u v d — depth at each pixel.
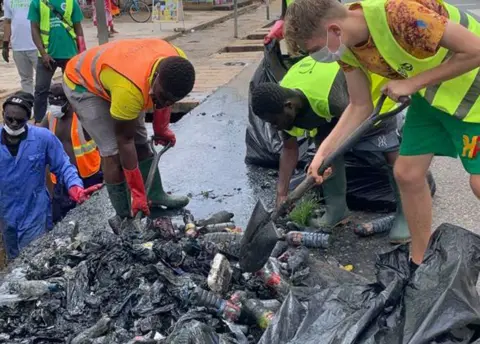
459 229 2.62
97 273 3.34
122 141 3.69
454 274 2.44
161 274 3.17
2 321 3.06
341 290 2.72
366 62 2.78
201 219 4.24
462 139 2.89
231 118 6.89
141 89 3.48
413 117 3.05
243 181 4.97
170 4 16.91
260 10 23.52
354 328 2.41
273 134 5.16
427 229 3.14
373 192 4.29
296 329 2.57
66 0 7.88
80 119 3.93
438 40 2.53
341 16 2.59
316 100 3.57
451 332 2.30
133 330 2.94
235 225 4.12
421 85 2.67
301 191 3.08
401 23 2.54
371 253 3.76
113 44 3.76
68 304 3.15
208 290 3.12
